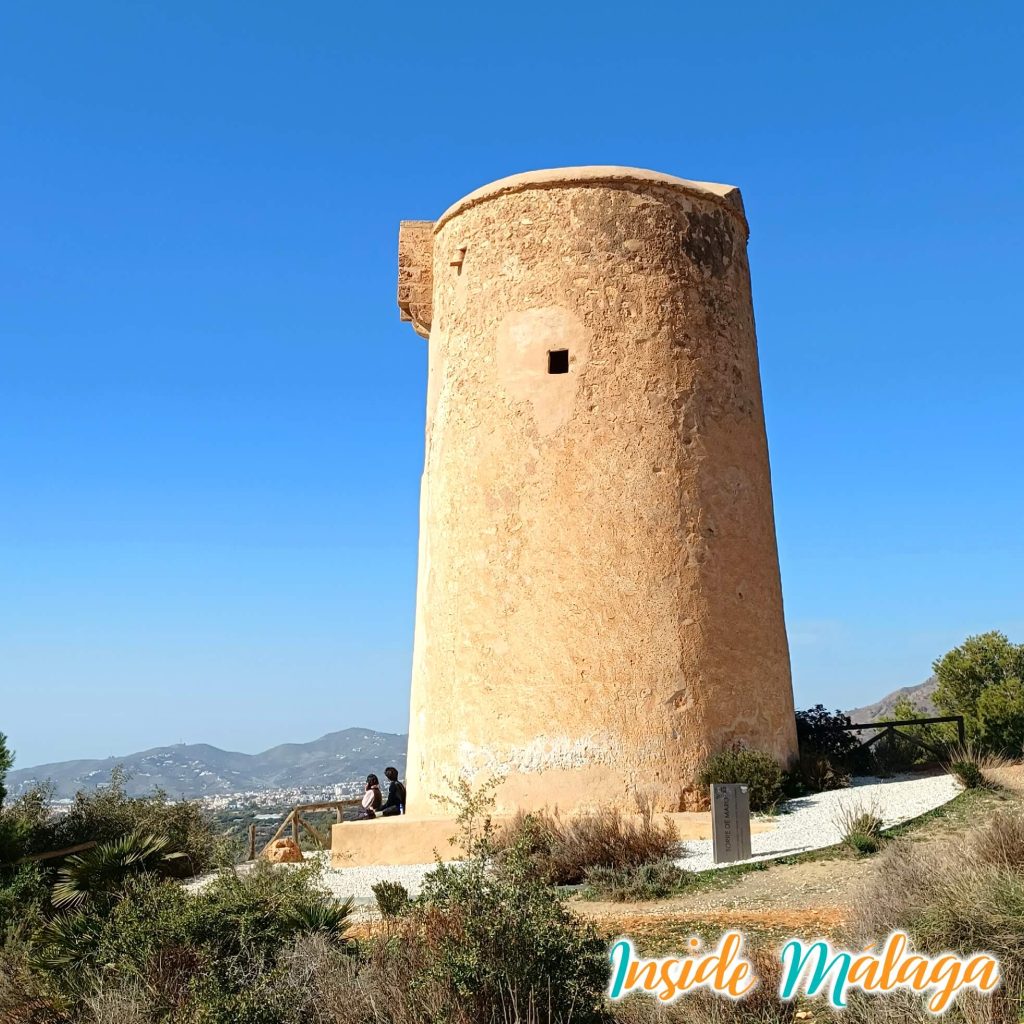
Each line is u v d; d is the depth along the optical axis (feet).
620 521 51.96
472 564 53.88
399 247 63.82
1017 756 55.21
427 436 61.36
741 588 53.62
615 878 38.99
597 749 49.60
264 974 27.12
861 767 58.54
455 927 25.86
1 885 41.22
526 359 54.65
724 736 50.75
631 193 55.93
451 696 53.31
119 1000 26.89
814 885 35.42
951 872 27.43
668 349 54.39
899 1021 22.34
